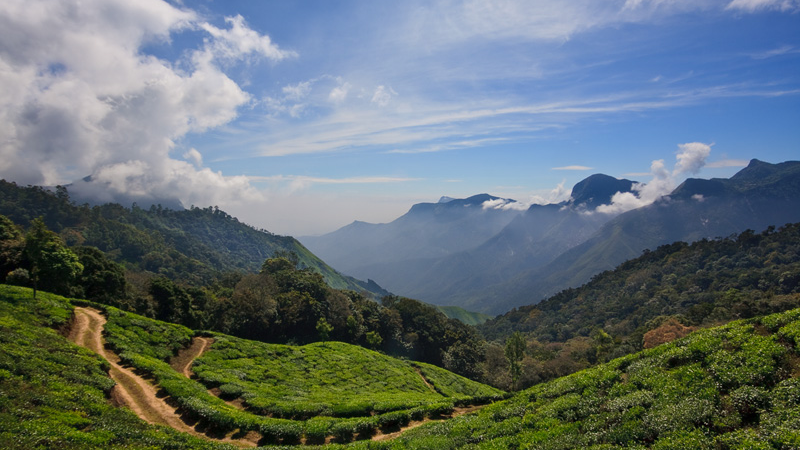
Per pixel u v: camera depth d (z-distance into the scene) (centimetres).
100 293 6719
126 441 1994
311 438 2916
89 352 3394
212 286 11494
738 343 2177
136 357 3756
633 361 2634
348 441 2964
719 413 1673
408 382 5872
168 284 7412
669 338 9000
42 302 4356
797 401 1581
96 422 2091
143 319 5081
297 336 8669
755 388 1714
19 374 2356
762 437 1407
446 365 9644
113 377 3266
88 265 6900
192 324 7412
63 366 2791
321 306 9362
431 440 2395
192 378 3981
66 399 2258
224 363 4581
